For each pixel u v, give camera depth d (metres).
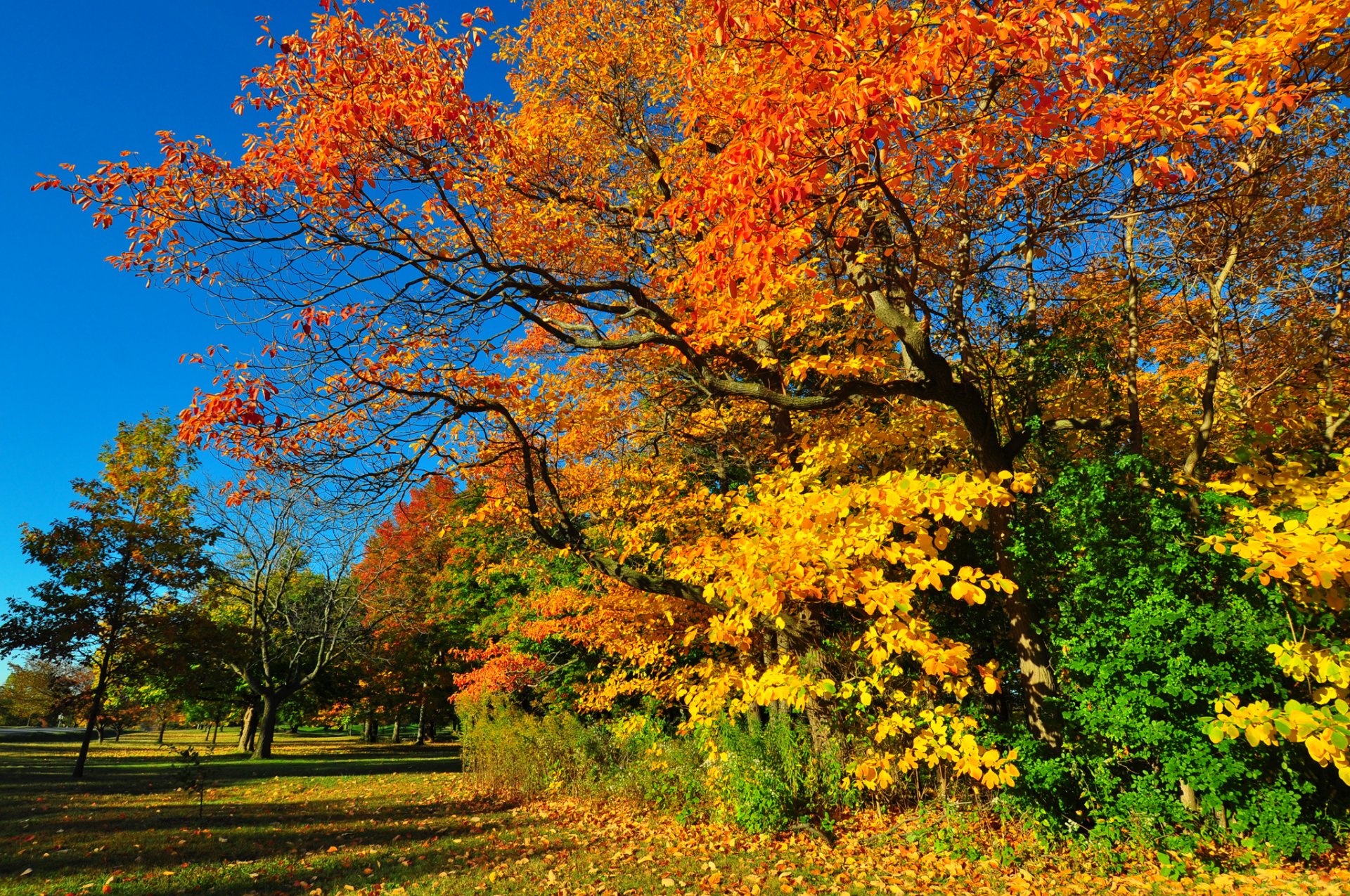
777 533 5.66
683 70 7.21
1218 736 4.04
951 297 7.54
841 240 6.30
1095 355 7.23
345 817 9.85
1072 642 5.94
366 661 28.12
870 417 8.11
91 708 15.67
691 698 7.91
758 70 5.26
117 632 15.80
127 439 16.47
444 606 25.56
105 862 6.82
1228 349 8.34
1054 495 6.35
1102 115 4.52
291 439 6.25
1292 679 5.08
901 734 6.74
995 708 7.21
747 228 4.71
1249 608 5.25
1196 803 5.96
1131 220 7.43
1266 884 4.80
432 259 6.55
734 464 11.75
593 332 9.43
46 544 15.08
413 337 6.73
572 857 6.97
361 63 5.77
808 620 7.83
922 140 5.31
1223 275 7.11
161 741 35.78
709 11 6.72
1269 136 6.43
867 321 8.39
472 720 15.59
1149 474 6.00
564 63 9.16
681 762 9.02
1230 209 6.80
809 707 7.88
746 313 5.94
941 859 5.91
